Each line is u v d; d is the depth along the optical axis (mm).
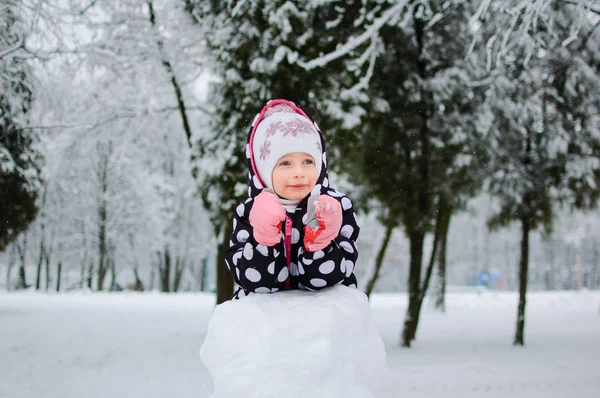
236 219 1757
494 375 6898
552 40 9164
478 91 10031
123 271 36750
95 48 8953
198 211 26844
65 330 9562
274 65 7508
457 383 6414
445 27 9969
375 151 9531
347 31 8500
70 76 9109
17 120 8305
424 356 8719
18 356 7242
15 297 17781
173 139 13578
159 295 22234
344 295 1601
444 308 17016
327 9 8344
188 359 7492
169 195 25656
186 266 36688
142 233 25531
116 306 15094
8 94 7992
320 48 8102
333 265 1626
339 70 8453
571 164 10047
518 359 8453
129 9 8992
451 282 48344
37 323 10344
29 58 8016
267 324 1494
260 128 1772
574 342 10641
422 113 9734
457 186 10250
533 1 6062
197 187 8836
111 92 10523
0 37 7637
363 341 1567
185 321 11742
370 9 8328
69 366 6875
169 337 9242
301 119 1771
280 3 7414
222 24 8016
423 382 6438
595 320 14734
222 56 8086
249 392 1427
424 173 9773
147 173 21500
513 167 10555
